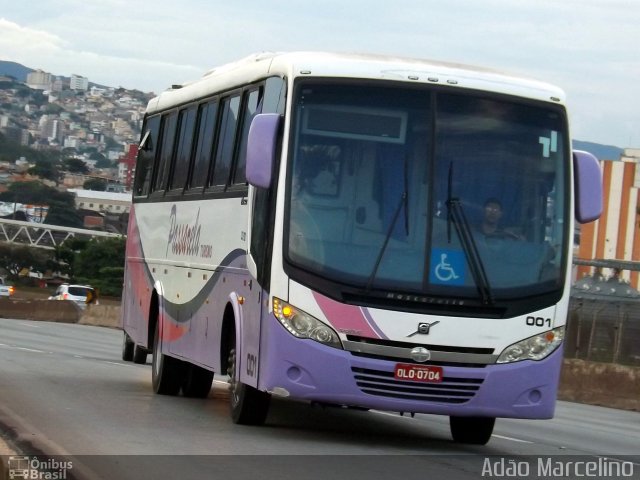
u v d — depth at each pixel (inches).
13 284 5506.9
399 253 465.7
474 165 477.1
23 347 1104.8
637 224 1913.1
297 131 473.4
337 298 460.8
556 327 475.8
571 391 967.6
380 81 480.4
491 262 470.6
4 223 6107.3
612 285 1045.8
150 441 462.0
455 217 470.3
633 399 919.0
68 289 2556.6
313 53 498.3
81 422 515.2
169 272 677.9
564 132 490.6
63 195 7711.6
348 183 470.6
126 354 990.4
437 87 482.9
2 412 533.6
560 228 482.3
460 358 464.8
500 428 637.9
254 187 509.4
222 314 553.9
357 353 460.4
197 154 644.1
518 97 488.4
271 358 463.8
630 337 1011.3
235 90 579.8
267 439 486.6
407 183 471.5
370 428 569.9
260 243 486.9
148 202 756.0
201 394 677.9
